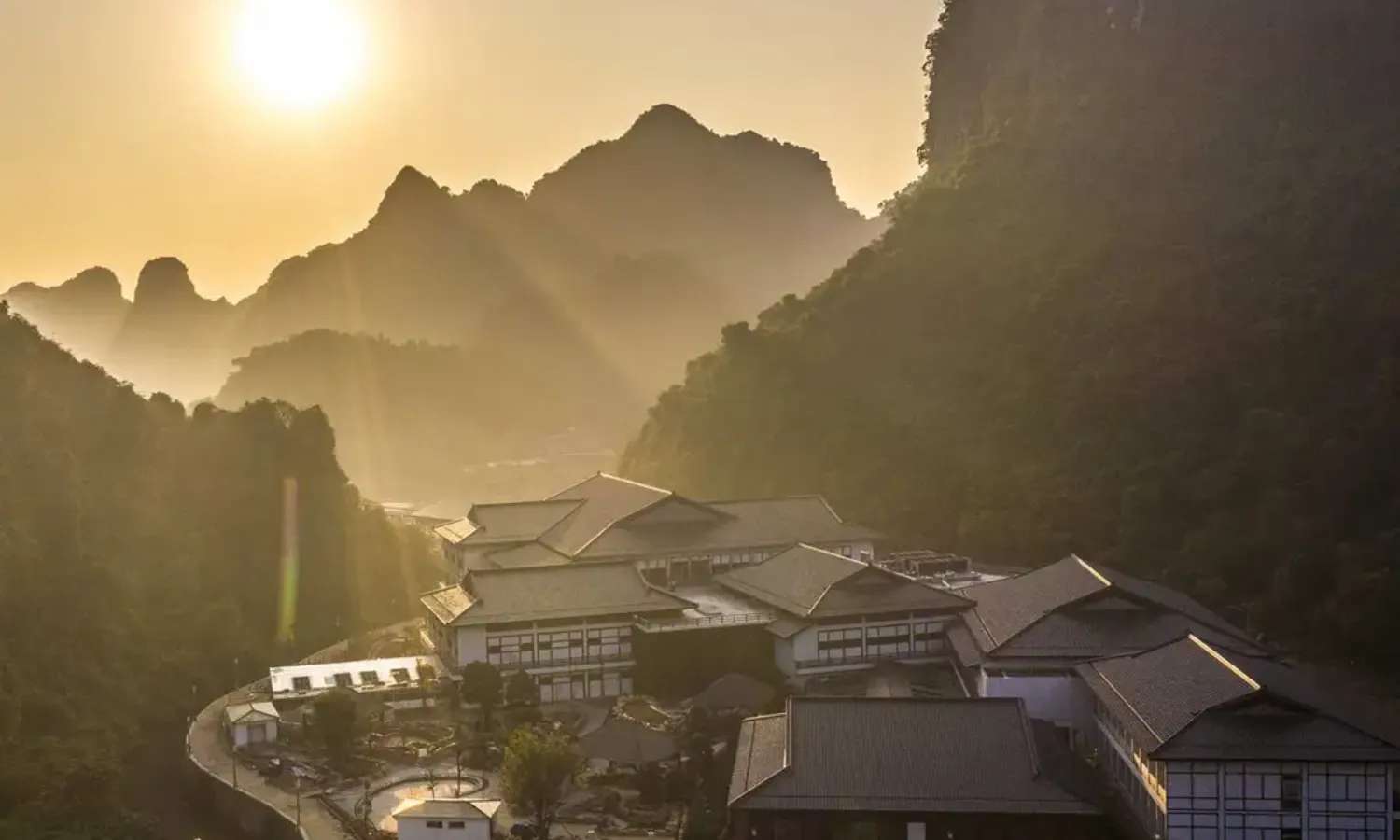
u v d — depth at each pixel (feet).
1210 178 574.97
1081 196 603.26
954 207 634.84
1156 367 494.59
